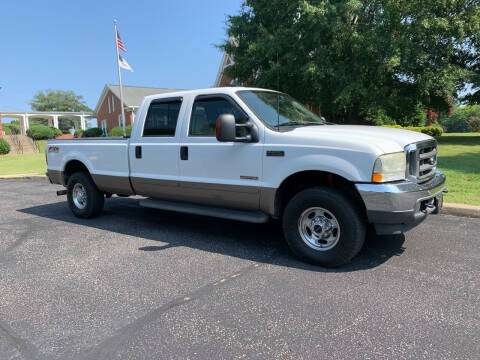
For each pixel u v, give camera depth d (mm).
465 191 6727
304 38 17719
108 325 2795
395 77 19906
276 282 3471
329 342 2479
